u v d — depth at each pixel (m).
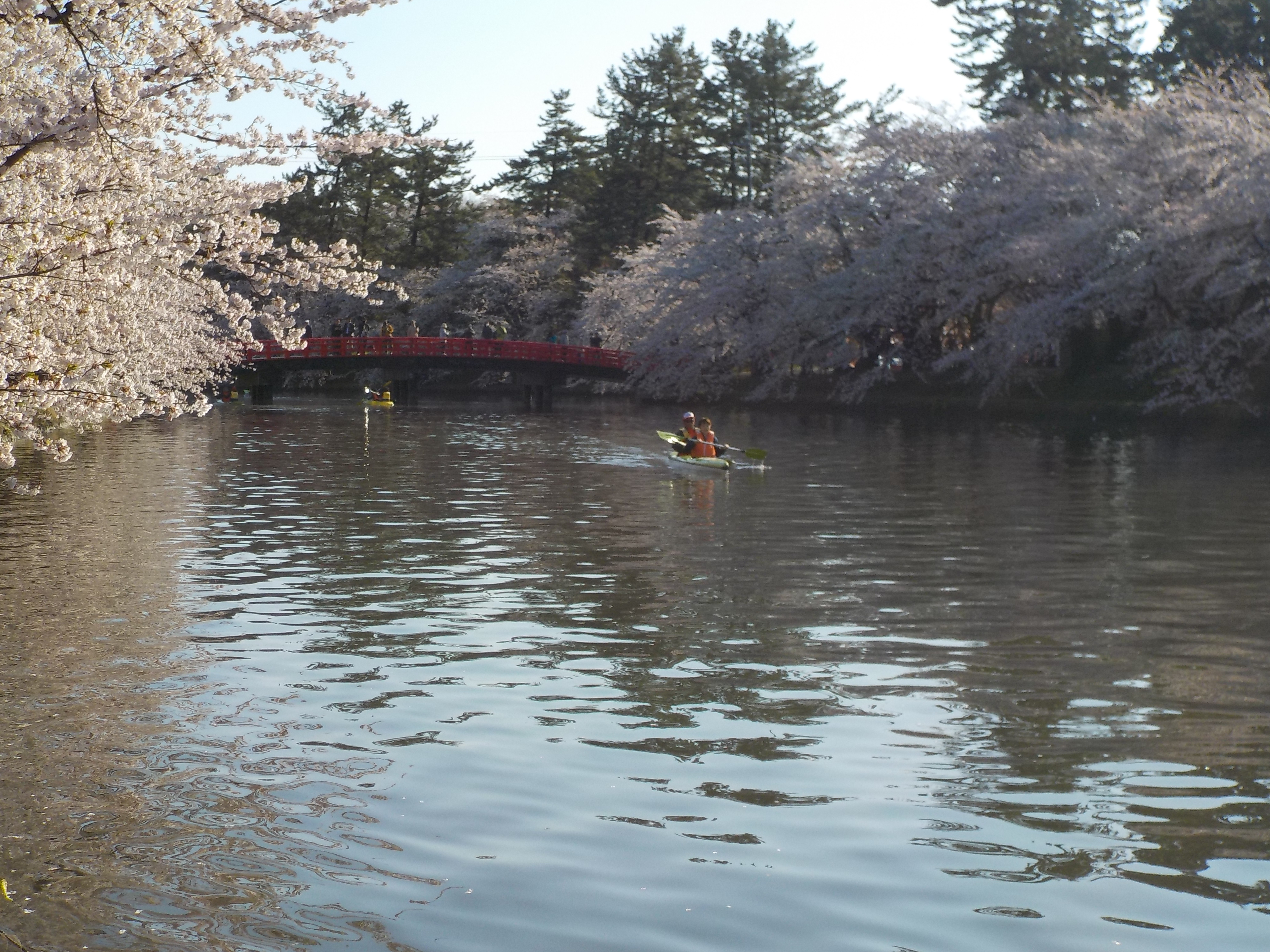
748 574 12.54
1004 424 37.28
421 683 8.40
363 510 17.48
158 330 25.66
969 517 16.75
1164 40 60.78
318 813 6.02
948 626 10.18
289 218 74.62
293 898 5.11
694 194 74.00
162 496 18.95
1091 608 10.86
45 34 8.77
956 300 43.88
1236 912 4.99
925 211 44.97
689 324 51.09
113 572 12.44
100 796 6.25
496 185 86.31
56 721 7.48
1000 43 62.84
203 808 6.09
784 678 8.56
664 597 11.39
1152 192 37.75
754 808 6.09
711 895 5.12
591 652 9.28
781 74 72.31
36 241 9.12
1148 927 4.86
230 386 54.00
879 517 16.75
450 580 12.16
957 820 5.95
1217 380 35.06
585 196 77.81
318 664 8.88
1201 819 6.00
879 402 46.06
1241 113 38.97
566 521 16.42
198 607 10.80
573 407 52.62
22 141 9.03
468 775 6.55
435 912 4.98
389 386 58.75
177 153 11.65
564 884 5.23
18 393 9.26
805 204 49.03
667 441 30.80
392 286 12.95
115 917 4.96
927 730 7.38
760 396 50.34
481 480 21.66
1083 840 5.73
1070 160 41.91
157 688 8.22
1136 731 7.39
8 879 5.31
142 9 9.02
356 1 10.29
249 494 19.28
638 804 6.14
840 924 4.88
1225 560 13.26
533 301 78.56
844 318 46.31
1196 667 8.88
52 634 9.76
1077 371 41.34
